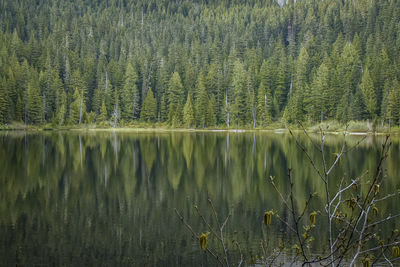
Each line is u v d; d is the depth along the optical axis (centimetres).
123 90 9275
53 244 1236
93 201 1792
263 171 2584
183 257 1117
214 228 1366
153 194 1936
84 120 8525
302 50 9319
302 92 7906
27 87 8188
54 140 5053
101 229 1378
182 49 11056
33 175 2444
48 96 8669
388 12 10656
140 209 1647
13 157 3250
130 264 1081
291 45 10925
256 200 1773
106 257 1123
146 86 9862
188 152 3728
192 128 8225
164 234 1325
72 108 8400
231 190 2011
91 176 2442
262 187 2064
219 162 3048
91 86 9831
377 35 9388
